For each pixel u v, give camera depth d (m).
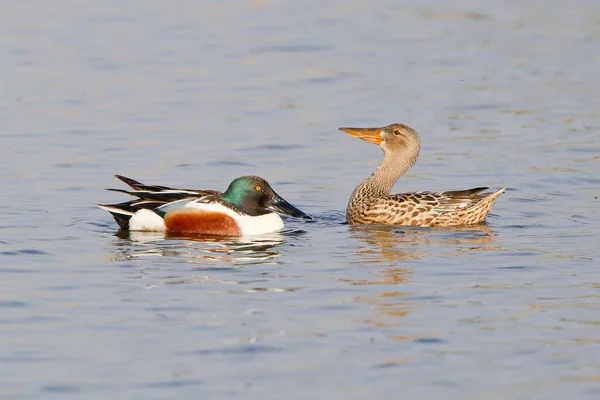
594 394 10.42
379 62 29.86
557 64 29.72
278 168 20.72
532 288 13.48
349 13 36.44
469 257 14.94
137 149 21.75
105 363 11.12
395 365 11.06
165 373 10.88
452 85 27.44
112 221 17.09
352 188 19.50
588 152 21.58
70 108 24.78
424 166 20.92
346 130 18.02
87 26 33.50
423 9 37.25
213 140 22.53
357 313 12.55
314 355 11.31
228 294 13.26
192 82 27.42
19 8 35.72
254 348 11.50
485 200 16.84
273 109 25.06
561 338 11.77
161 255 15.08
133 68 28.66
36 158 20.94
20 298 13.08
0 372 10.91
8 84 26.75
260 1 38.03
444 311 12.62
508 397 10.37
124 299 13.06
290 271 14.27
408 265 14.55
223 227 16.39
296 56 30.44
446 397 10.37
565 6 37.72
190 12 36.06
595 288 13.45
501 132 23.27
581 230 16.42
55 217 17.20
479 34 33.41
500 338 11.77
